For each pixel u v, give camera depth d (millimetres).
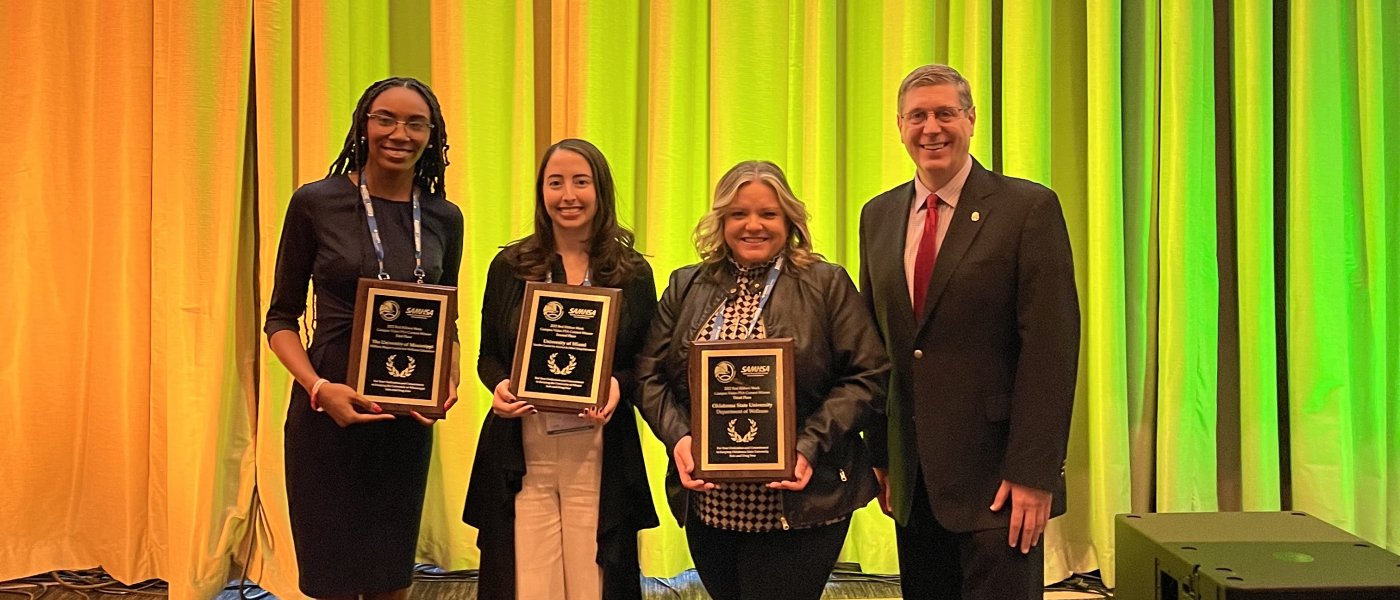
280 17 3164
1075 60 3379
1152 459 3379
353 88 3240
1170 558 1700
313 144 3168
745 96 3287
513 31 3285
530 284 2061
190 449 3160
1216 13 3383
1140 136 3326
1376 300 3301
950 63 3322
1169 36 3248
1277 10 3385
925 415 2059
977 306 2021
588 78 3215
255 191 3277
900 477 2150
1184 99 3223
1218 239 3416
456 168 3230
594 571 2121
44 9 3205
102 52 3209
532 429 2115
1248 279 3270
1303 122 3234
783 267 2047
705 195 3332
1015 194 2035
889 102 3250
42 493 3289
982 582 2027
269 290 3168
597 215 2125
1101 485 3242
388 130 2119
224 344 3168
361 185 2178
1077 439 3393
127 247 3215
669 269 3250
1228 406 3418
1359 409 3354
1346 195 3340
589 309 2055
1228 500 3410
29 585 3244
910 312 2092
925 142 2045
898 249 2133
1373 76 3264
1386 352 3359
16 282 3240
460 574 3332
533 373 2041
